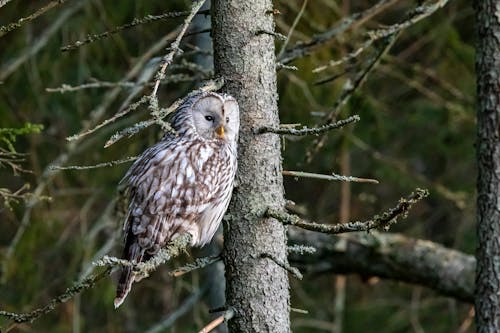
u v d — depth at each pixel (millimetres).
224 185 8383
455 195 15008
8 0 7367
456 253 12680
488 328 9875
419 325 16359
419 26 16391
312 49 10539
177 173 8984
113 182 14656
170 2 14586
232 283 8070
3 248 14609
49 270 15109
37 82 14945
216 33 8062
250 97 8016
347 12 15211
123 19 14875
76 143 13609
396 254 12711
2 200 14383
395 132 17469
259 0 8039
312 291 17453
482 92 10031
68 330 15359
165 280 14875
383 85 17312
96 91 15031
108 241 13000
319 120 10742
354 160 17391
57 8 14961
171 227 9062
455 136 17312
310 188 17234
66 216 14977
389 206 17625
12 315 7527
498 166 9891
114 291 14633
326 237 12875
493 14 9969
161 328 12781
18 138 15023
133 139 14008
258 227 8016
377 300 17016
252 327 8016
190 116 9180
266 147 8055
